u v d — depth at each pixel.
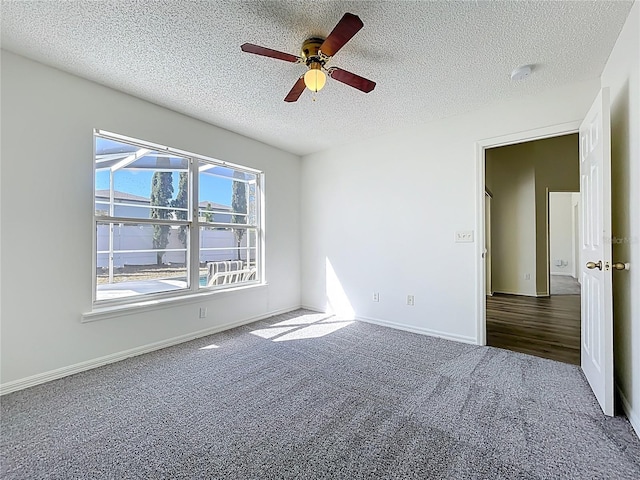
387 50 2.10
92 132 2.55
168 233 3.19
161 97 2.81
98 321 2.57
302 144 4.14
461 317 3.18
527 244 5.68
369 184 3.90
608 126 1.82
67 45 2.07
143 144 2.93
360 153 3.99
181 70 2.37
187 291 3.30
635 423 1.67
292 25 1.86
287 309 4.44
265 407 1.94
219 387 2.20
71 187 2.43
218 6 1.71
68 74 2.41
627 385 1.84
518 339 3.23
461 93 2.72
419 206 3.47
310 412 1.89
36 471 1.41
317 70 1.93
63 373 2.37
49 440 1.63
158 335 2.97
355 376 2.37
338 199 4.22
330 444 1.59
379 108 3.02
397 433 1.68
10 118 2.15
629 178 1.81
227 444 1.60
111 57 2.20
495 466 1.43
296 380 2.31
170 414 1.87
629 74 1.79
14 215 2.17
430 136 3.38
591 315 2.14
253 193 4.10
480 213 3.06
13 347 2.16
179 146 3.14
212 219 3.60
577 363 2.60
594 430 1.68
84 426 1.75
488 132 3.01
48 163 2.32
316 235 4.48
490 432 1.68
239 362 2.65
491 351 2.89
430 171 3.39
